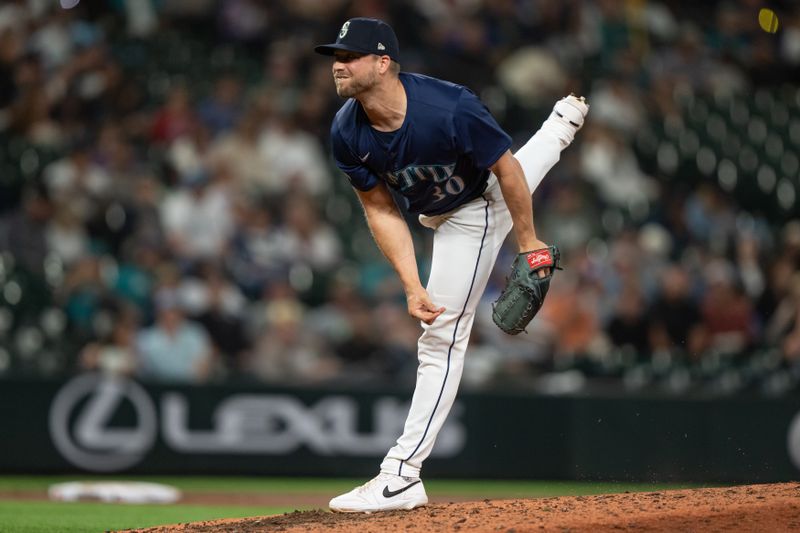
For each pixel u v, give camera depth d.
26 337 33.28
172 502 26.92
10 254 34.75
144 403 31.89
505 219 16.05
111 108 41.44
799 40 54.78
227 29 47.72
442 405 15.95
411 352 35.41
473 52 49.44
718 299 37.81
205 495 28.70
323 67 46.09
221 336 34.47
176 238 36.97
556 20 51.56
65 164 37.53
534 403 34.03
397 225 16.06
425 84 14.95
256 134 41.56
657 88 49.59
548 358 36.06
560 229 42.16
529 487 32.53
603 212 43.69
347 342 35.62
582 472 33.78
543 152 16.39
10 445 30.78
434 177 15.27
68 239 35.84
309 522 15.38
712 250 42.03
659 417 34.00
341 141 15.43
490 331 36.41
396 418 33.56
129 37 45.38
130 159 38.81
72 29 43.00
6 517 22.62
